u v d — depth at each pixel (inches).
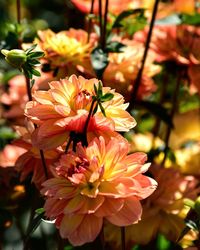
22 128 31.7
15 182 36.3
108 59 35.1
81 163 26.2
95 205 25.9
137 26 39.9
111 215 25.6
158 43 39.5
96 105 26.4
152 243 35.8
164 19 38.5
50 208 26.1
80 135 27.3
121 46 34.9
